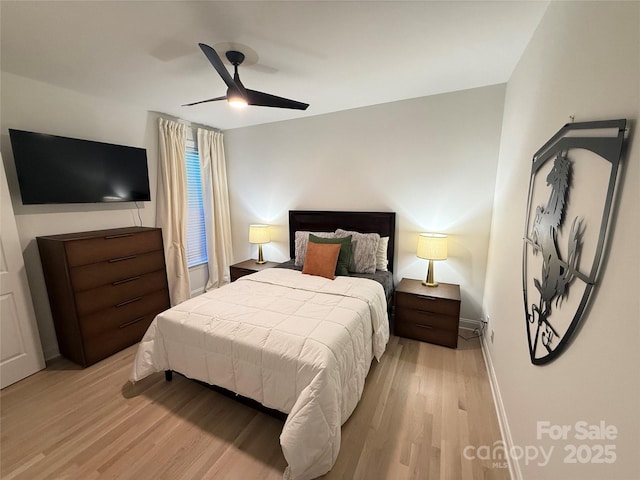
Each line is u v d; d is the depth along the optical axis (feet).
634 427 2.17
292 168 11.99
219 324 5.86
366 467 4.79
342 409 5.08
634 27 2.51
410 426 5.62
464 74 7.61
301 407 4.46
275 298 7.09
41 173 7.40
